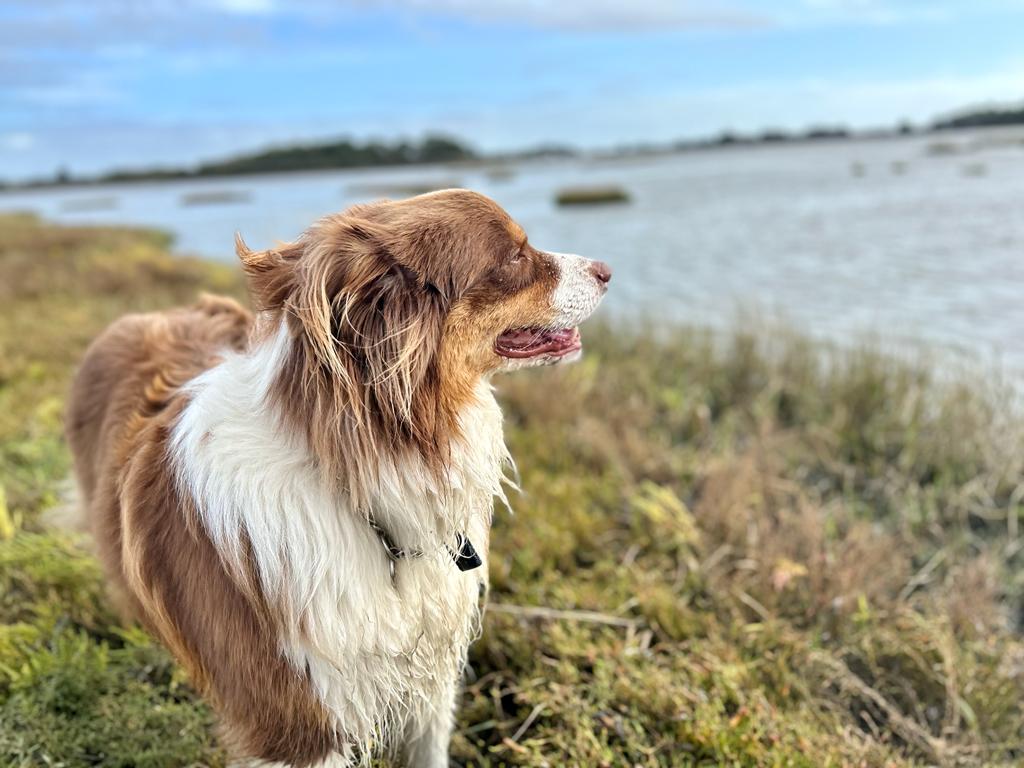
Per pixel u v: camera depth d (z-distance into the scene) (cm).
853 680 92
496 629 100
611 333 229
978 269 322
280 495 59
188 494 63
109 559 79
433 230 65
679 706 83
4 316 246
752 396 187
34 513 121
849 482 145
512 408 174
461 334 67
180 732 79
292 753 65
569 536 120
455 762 84
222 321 92
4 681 85
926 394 173
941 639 95
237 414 62
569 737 81
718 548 120
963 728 88
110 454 78
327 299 59
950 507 134
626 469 145
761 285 323
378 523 61
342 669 61
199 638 64
